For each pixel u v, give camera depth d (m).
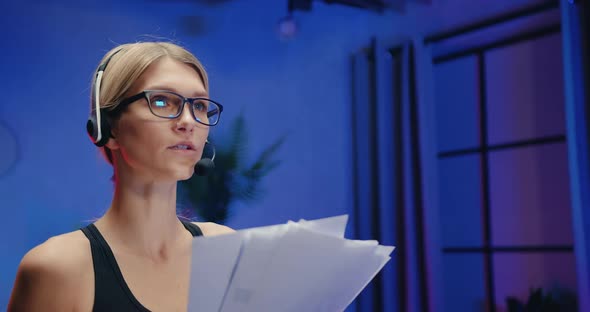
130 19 4.63
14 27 4.17
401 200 4.87
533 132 4.49
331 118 5.25
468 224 4.76
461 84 4.91
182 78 0.83
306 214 5.07
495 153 4.67
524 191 4.50
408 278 4.68
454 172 4.88
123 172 0.84
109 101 0.82
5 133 4.05
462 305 4.73
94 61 4.44
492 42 4.75
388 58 5.13
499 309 4.54
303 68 5.27
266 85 5.14
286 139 5.11
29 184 4.09
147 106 0.80
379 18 5.14
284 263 0.66
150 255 0.85
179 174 0.81
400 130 4.95
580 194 3.92
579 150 3.96
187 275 0.87
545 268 4.34
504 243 4.56
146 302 0.80
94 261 0.79
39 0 4.27
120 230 0.84
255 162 4.79
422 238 4.70
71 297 0.76
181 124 0.80
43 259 0.76
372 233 4.96
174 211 0.89
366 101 5.13
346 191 5.18
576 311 4.17
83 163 4.29
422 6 4.88
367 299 4.86
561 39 4.39
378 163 4.90
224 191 4.35
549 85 4.43
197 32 4.94
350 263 0.71
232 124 4.93
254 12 5.20
